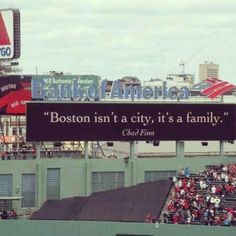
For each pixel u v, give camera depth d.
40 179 198.00
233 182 186.62
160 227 162.12
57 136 196.38
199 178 190.75
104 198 186.50
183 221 164.62
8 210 192.62
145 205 178.62
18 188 196.75
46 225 171.88
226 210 168.00
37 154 199.38
